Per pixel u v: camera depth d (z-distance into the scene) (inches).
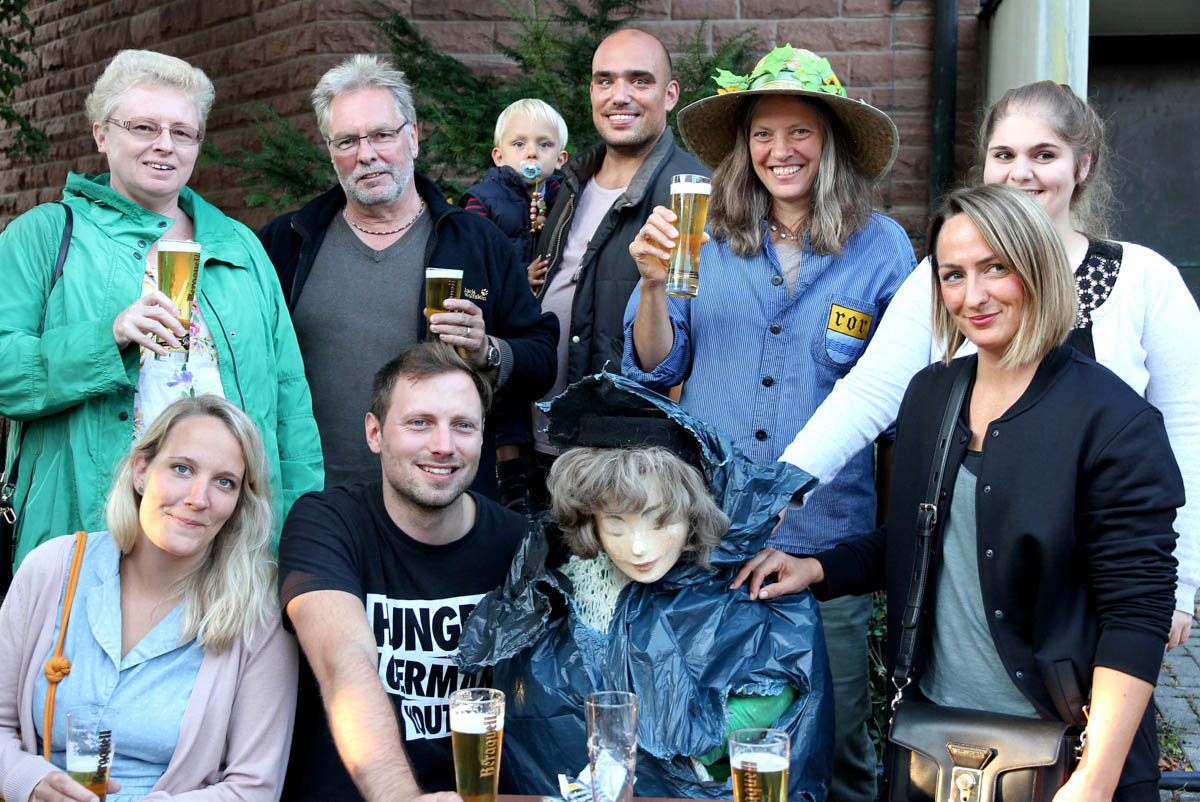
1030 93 112.6
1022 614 88.7
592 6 205.3
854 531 123.9
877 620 157.4
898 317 113.3
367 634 94.5
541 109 181.2
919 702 88.1
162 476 97.0
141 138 115.8
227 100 244.2
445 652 102.1
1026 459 88.0
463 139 192.1
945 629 93.4
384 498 103.8
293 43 229.6
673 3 222.1
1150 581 84.6
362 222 138.4
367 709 87.9
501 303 141.5
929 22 219.9
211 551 100.7
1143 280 102.8
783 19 221.3
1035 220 87.5
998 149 112.1
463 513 104.8
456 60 205.8
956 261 89.7
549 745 94.0
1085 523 86.8
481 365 131.6
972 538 91.3
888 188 223.6
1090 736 83.6
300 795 103.7
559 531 98.8
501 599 98.4
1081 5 163.3
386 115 133.0
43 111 301.0
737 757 76.9
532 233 178.7
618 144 152.4
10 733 98.0
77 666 97.9
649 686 92.0
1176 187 237.6
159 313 107.0
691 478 92.7
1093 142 110.9
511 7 198.4
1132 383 102.2
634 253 114.6
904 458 97.3
